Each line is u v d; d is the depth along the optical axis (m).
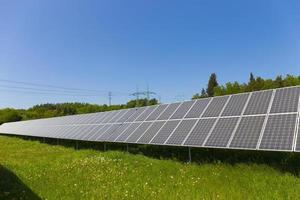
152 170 14.34
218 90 53.38
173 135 17.16
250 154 15.09
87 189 11.65
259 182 10.73
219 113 16.50
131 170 14.73
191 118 17.88
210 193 10.02
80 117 36.25
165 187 11.15
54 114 99.38
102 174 14.02
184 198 9.73
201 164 14.70
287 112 13.11
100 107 92.50
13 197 10.87
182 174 12.98
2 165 16.97
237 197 9.42
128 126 22.77
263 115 14.00
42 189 11.86
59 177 13.82
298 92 13.86
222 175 12.17
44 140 36.69
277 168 12.32
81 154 21.67
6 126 69.19
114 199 10.20
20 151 27.25
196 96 58.84
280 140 11.97
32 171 15.48
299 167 12.22
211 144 14.34
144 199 9.99
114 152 19.67
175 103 21.62
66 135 30.64
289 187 9.88
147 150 20.66
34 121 56.12
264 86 48.25
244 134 13.61
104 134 24.08
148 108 24.19
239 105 16.02
